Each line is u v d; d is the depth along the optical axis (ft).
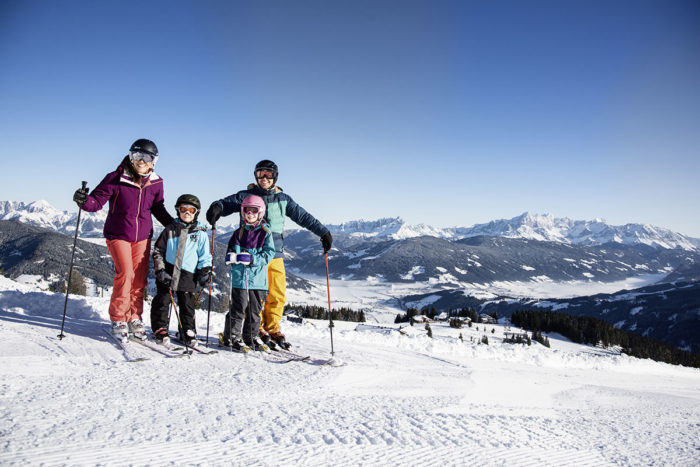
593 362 29.89
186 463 6.28
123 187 14.85
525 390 15.81
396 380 14.35
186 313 15.57
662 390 22.16
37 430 7.03
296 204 17.47
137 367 12.05
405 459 7.20
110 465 6.00
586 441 9.57
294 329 25.80
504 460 7.66
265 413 9.07
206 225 16.11
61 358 12.05
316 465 6.59
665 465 8.46
